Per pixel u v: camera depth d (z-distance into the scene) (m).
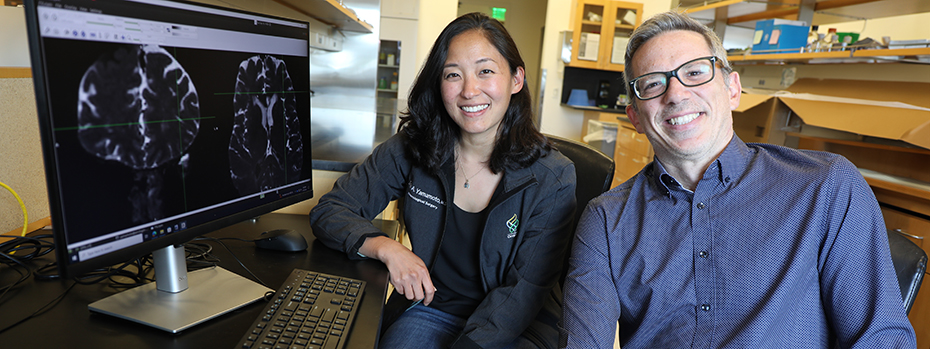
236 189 0.92
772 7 3.65
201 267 1.02
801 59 3.16
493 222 1.26
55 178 0.61
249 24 0.90
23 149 1.12
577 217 1.47
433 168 1.28
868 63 3.10
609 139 6.18
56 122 0.60
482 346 1.12
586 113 7.32
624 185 1.14
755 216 0.95
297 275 0.98
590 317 1.02
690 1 4.31
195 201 0.83
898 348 0.84
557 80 7.37
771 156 1.01
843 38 3.28
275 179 1.03
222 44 0.85
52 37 0.59
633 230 1.06
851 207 0.90
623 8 6.77
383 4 6.39
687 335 0.99
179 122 0.78
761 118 3.45
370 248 1.14
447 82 1.23
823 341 0.95
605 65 6.91
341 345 0.76
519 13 9.26
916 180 2.50
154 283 0.91
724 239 0.97
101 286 0.91
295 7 3.11
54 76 0.59
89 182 0.65
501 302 1.19
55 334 0.74
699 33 1.01
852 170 0.92
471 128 1.23
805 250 0.91
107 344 0.72
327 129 3.00
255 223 1.38
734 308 0.95
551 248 1.25
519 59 1.26
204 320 0.80
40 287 0.88
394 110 4.35
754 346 0.91
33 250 1.02
